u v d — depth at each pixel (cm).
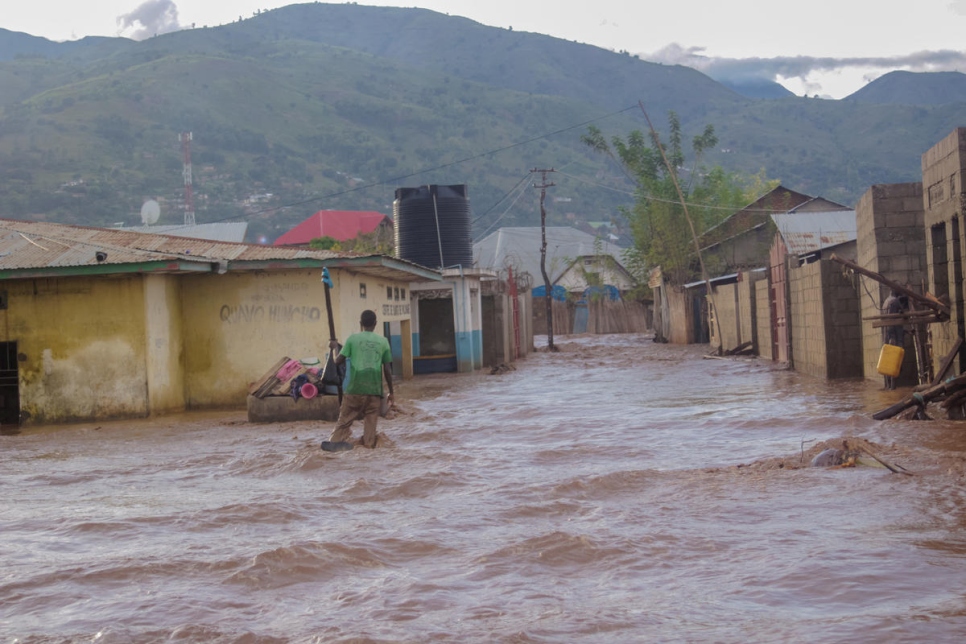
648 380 2373
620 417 1480
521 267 7538
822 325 2070
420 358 3144
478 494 842
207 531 723
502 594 536
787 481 830
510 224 18238
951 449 977
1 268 1778
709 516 715
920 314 1484
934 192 1506
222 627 487
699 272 5088
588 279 6725
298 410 1571
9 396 1966
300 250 2002
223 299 1972
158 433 1540
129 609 526
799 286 2362
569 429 1342
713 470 912
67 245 1908
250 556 627
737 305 3469
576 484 849
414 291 3069
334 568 601
